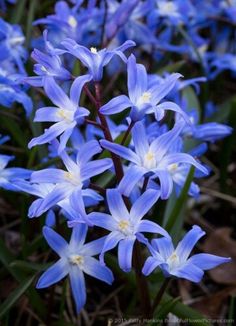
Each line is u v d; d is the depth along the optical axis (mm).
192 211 446
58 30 416
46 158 367
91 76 266
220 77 513
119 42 438
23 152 398
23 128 417
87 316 365
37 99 410
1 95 340
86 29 421
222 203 451
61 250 288
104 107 259
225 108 440
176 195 355
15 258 337
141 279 295
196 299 381
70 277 288
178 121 292
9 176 316
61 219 331
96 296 381
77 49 267
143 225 262
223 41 503
